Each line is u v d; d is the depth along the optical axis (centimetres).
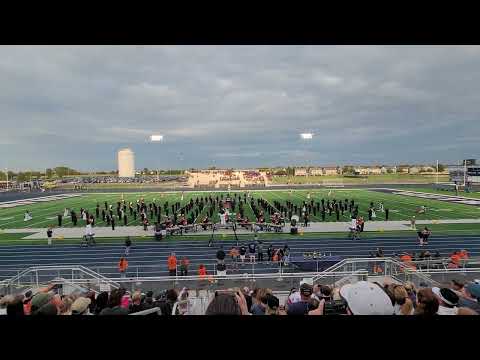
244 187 6044
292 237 1972
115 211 3119
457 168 6309
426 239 1736
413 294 514
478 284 483
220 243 1850
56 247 1823
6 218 2839
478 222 2370
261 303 421
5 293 836
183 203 3619
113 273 1347
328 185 6341
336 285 831
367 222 2397
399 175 7612
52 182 7281
